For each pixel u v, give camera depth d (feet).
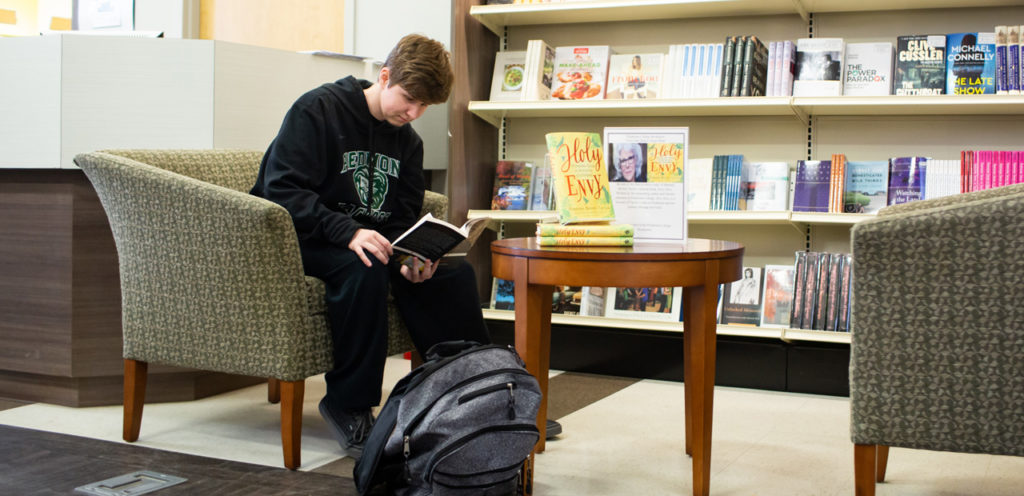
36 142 8.27
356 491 5.75
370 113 7.22
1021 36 9.17
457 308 6.99
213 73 8.62
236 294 6.29
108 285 8.23
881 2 9.77
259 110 9.06
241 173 7.86
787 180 10.08
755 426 7.88
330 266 6.55
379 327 6.44
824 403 8.95
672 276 5.38
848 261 9.50
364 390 6.42
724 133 10.85
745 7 10.24
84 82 8.31
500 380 5.09
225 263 6.28
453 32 10.64
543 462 6.54
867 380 4.63
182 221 6.39
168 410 8.10
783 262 10.65
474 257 11.27
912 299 4.48
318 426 7.58
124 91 8.46
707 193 10.19
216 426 7.50
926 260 4.42
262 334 6.24
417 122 10.66
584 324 10.25
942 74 9.46
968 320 4.41
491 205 11.77
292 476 6.08
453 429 5.00
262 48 9.05
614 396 9.06
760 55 10.12
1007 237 4.27
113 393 8.35
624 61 10.63
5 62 8.44
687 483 6.05
